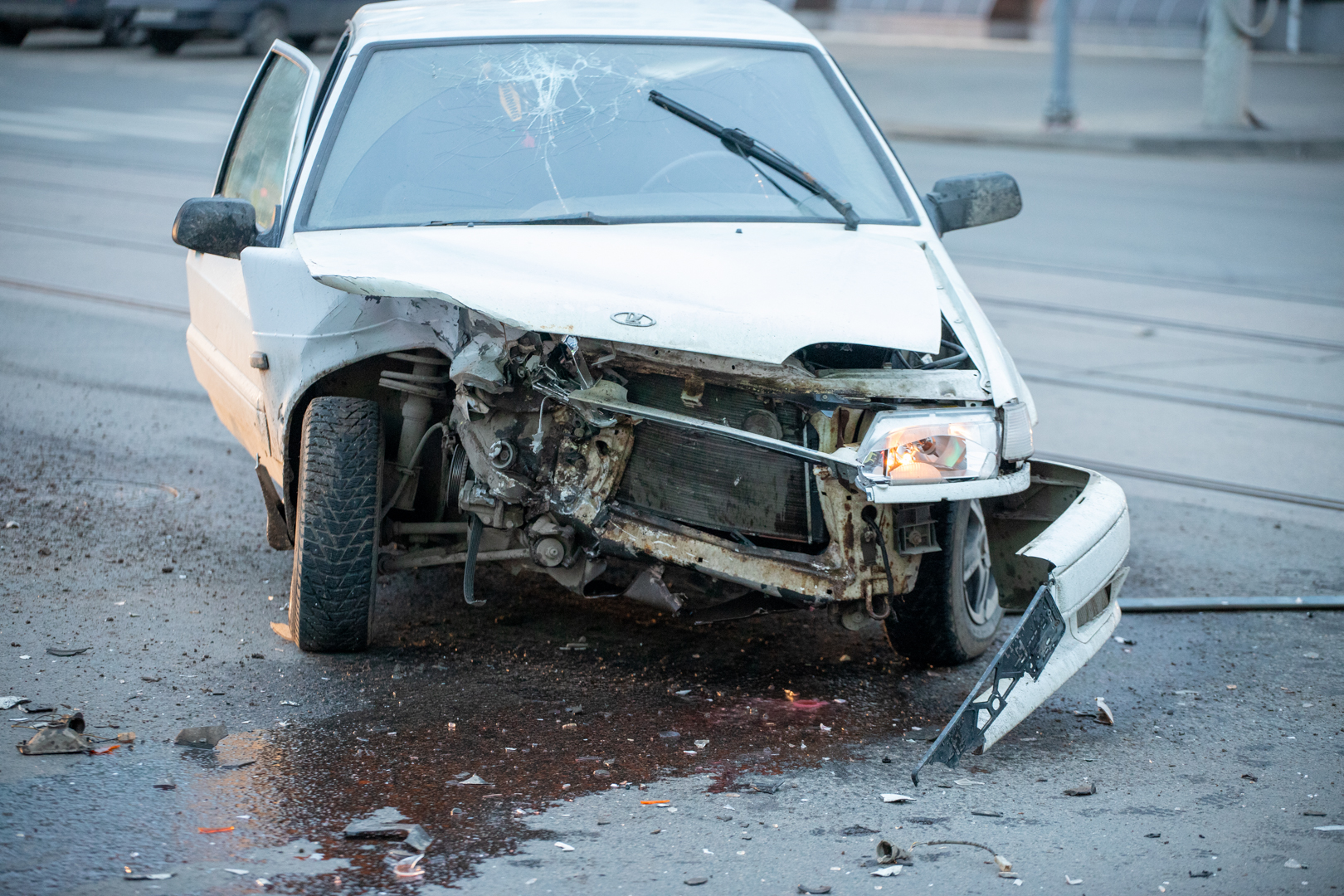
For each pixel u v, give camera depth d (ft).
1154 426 29.96
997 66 113.19
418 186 17.97
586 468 15.61
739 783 14.01
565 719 15.52
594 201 17.95
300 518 16.52
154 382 31.35
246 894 11.55
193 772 13.80
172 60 103.55
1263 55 118.32
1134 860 12.50
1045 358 35.42
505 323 14.44
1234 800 13.87
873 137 19.74
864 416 15.16
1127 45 132.87
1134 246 49.98
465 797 13.51
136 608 18.44
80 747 14.11
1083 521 15.38
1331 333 38.09
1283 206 58.44
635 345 15.01
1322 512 24.79
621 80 19.36
